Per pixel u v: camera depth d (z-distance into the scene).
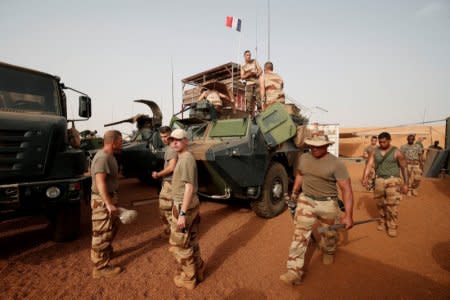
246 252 3.48
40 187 3.12
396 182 3.90
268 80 7.00
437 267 3.00
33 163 3.16
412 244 3.66
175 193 2.48
